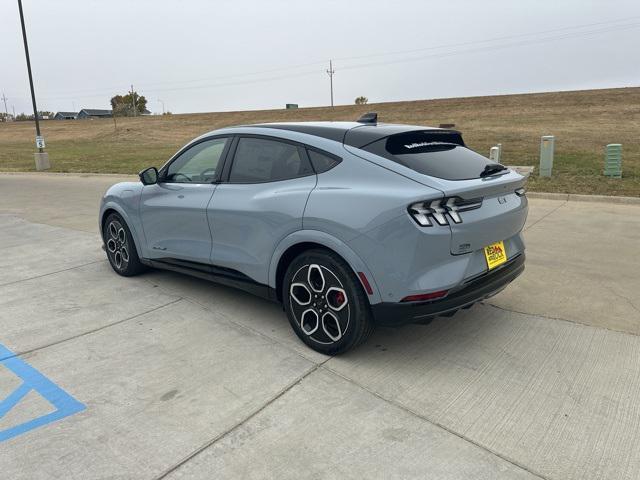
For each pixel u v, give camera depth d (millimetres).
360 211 3205
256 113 60000
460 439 2670
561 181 11141
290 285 3691
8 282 5426
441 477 2400
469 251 3250
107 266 5965
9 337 4020
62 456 2592
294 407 2984
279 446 2641
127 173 17203
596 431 2715
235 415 2918
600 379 3229
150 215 4867
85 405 3051
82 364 3557
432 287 3088
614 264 5605
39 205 10914
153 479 2420
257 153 4023
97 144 38812
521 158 15406
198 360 3580
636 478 2381
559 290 4816
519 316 4223
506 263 3662
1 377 3400
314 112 54625
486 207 3383
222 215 4082
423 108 46719
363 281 3244
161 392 3174
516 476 2402
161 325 4188
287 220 3574
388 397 3068
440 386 3178
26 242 7309
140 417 2916
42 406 3051
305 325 3713
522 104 41562
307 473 2443
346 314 3396
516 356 3547
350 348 3480
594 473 2416
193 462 2533
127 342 3885
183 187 4535
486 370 3365
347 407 2973
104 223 5629
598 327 3986
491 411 2908
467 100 49438
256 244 3854
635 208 8711
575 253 6059
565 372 3322
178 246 4633
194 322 4234
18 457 2588
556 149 17906
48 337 4004
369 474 2428
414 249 3043
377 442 2656
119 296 4895
